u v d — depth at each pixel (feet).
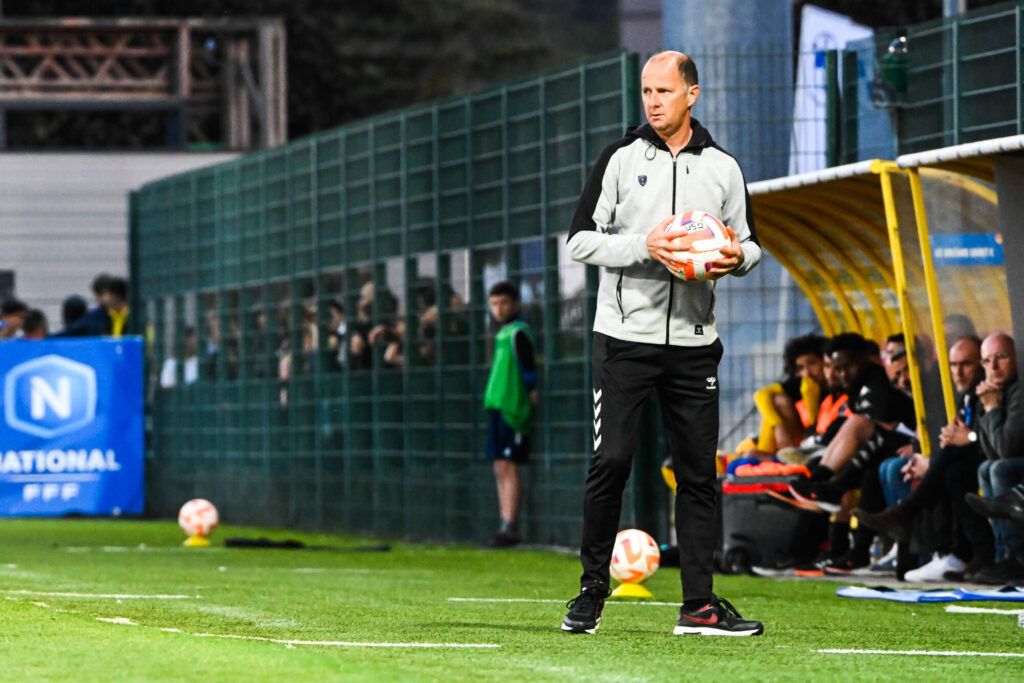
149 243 167.73
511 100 114.21
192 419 159.02
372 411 131.03
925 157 73.56
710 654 48.01
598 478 52.85
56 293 185.47
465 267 119.44
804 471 86.28
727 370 103.76
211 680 37.73
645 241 50.98
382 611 63.67
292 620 59.11
